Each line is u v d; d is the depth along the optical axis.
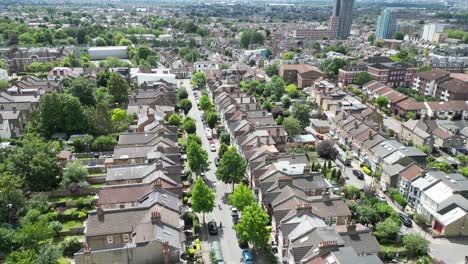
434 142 139.25
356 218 89.94
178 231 70.88
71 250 78.31
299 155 107.88
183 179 109.12
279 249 78.75
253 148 114.56
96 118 140.12
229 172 100.75
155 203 77.75
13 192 85.44
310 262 64.94
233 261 77.94
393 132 147.62
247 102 163.75
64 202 95.31
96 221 74.50
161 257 64.69
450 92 191.75
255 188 99.50
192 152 105.75
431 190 95.31
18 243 77.94
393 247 81.88
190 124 141.00
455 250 83.81
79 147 125.50
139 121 140.12
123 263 63.88
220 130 148.00
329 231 70.44
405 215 94.38
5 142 125.19
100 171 111.94
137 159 109.06
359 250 71.31
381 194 105.75
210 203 86.44
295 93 199.38
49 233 79.06
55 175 101.44
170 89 188.12
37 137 125.69
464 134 143.25
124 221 74.81
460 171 116.31
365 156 123.81
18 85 175.50
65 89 179.00
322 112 170.25
